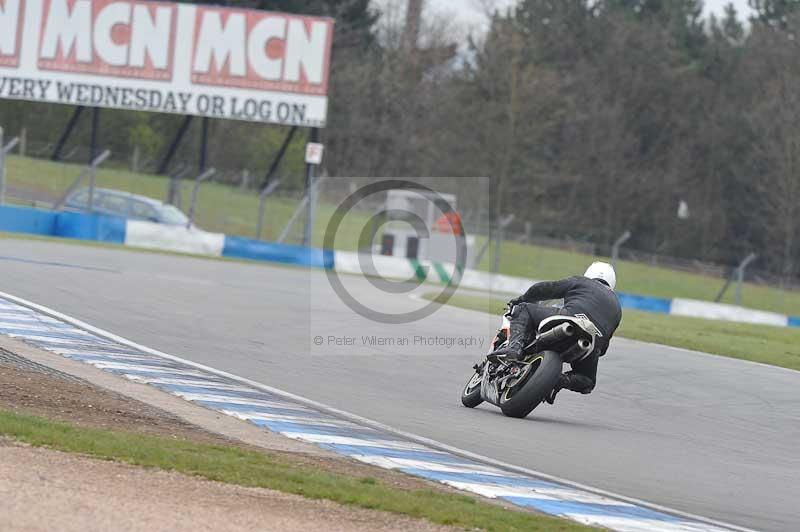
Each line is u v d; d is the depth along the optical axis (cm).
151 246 11931
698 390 5150
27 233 11419
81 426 2928
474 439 3428
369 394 4138
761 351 6881
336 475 2681
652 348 6612
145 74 13875
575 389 3819
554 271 15900
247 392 3853
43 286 6188
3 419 2775
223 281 8250
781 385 5538
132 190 14575
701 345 6875
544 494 2764
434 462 3023
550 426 3816
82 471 2406
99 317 5312
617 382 5156
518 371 3806
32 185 14425
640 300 13062
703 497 2950
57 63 13875
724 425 4309
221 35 13838
